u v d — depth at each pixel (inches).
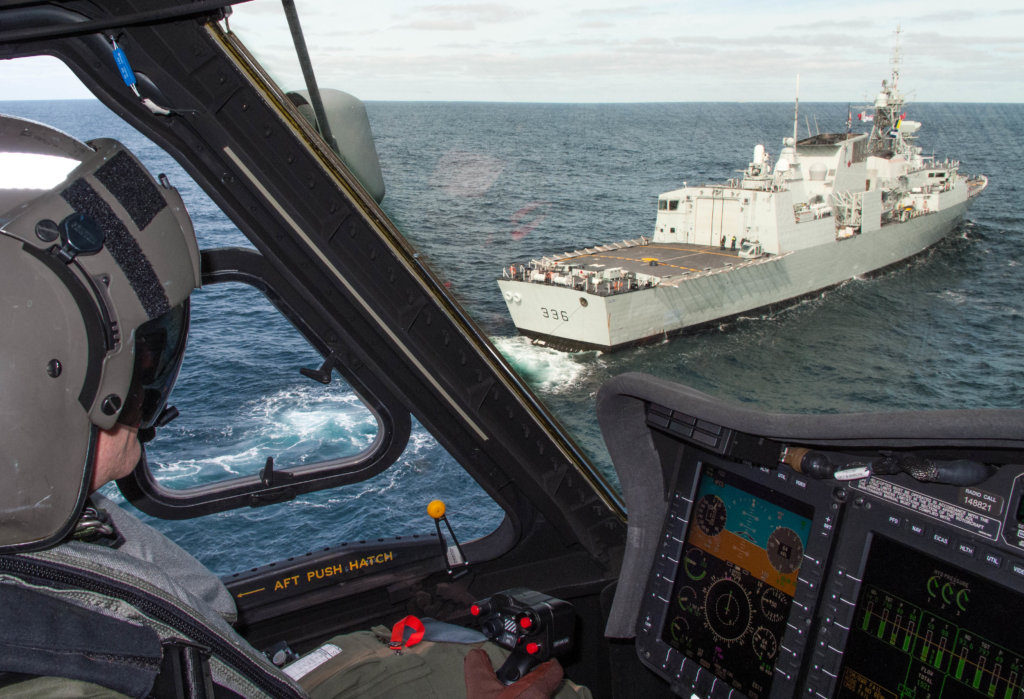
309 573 83.5
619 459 64.2
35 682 21.0
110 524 29.9
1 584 21.0
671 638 61.1
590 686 90.8
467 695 34.5
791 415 49.6
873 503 49.3
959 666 44.3
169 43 63.3
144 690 22.6
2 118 24.6
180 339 27.9
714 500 59.6
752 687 54.7
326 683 40.3
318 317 79.3
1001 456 42.3
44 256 22.0
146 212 25.2
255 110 67.9
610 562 90.9
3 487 20.8
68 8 60.2
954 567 45.0
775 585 54.4
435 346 80.6
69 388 22.2
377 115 73.9
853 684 48.6
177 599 24.0
